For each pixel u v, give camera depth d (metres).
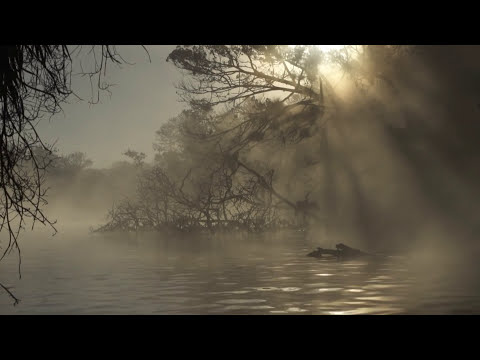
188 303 12.43
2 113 9.42
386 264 19.67
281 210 41.09
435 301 12.25
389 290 13.84
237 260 21.78
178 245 30.31
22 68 9.44
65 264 21.42
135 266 20.25
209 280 16.22
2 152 9.40
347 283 15.14
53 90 9.45
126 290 14.48
